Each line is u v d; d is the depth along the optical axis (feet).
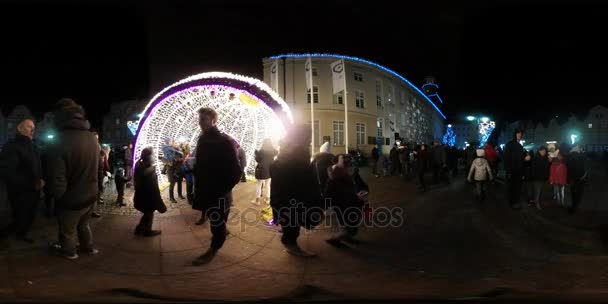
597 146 155.22
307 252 19.56
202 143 18.10
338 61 62.34
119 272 16.44
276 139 42.14
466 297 13.80
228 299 13.56
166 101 46.73
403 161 61.05
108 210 30.27
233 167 18.12
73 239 17.71
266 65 113.29
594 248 20.72
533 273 16.81
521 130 33.01
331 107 113.09
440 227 25.90
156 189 22.76
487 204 34.96
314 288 14.90
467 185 50.19
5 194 38.14
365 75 126.00
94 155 17.72
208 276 16.31
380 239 22.90
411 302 13.32
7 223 24.32
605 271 16.87
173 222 26.48
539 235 23.70
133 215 28.63
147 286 14.88
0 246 18.88
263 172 32.99
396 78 145.79
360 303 13.23
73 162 17.01
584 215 29.89
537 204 32.78
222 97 51.98
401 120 149.38
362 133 121.90
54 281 15.02
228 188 18.20
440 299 13.61
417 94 172.65
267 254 19.69
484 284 15.38
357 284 15.43
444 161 52.08
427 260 18.89
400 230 25.08
